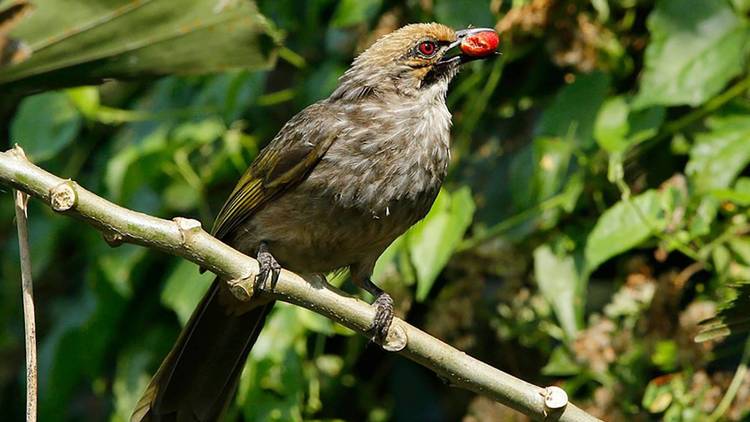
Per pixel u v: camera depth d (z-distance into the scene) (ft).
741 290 24.12
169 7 25.14
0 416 45.68
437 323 35.81
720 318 25.13
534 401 23.67
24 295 21.62
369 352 39.04
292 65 39.65
